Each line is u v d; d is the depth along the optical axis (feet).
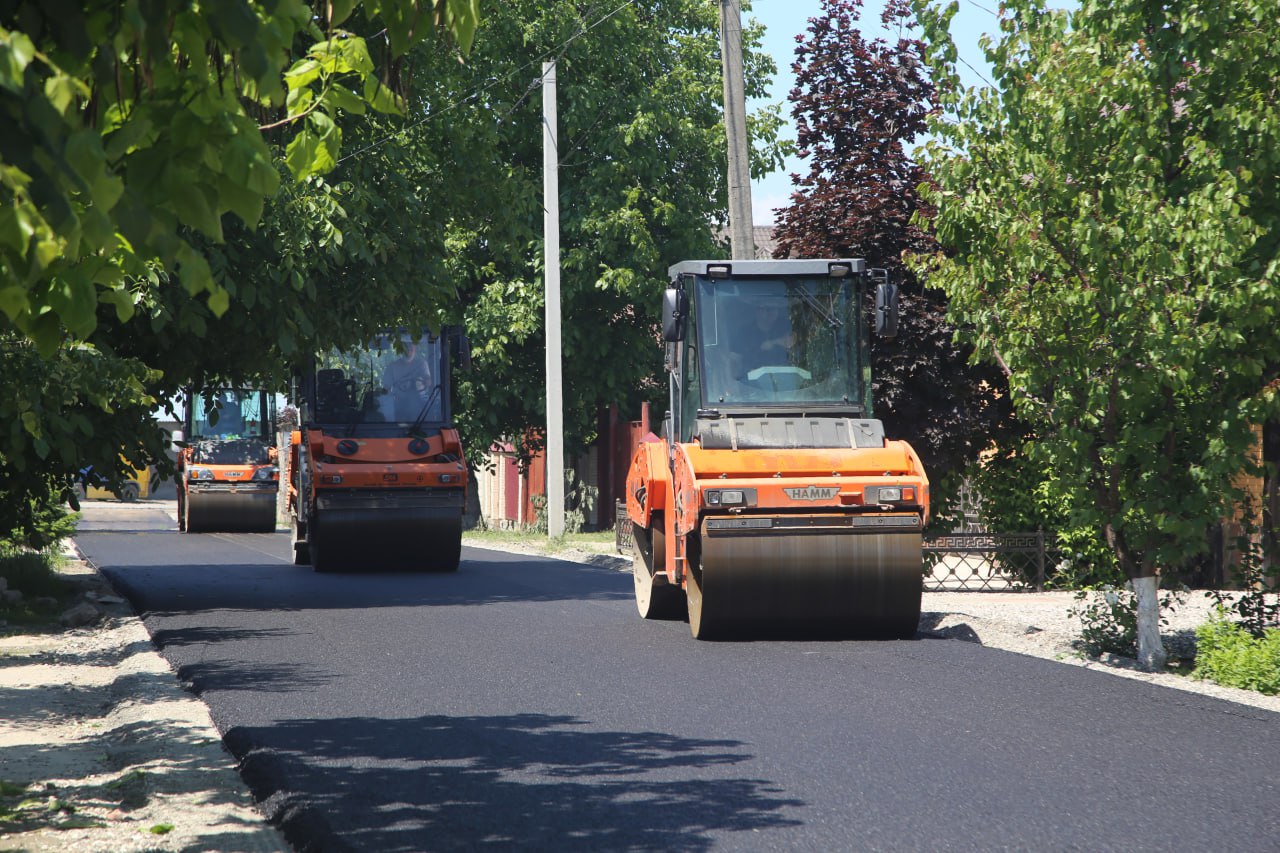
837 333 105.70
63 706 77.87
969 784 55.21
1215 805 51.78
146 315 118.62
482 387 273.33
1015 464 140.05
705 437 100.01
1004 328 90.79
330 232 122.31
